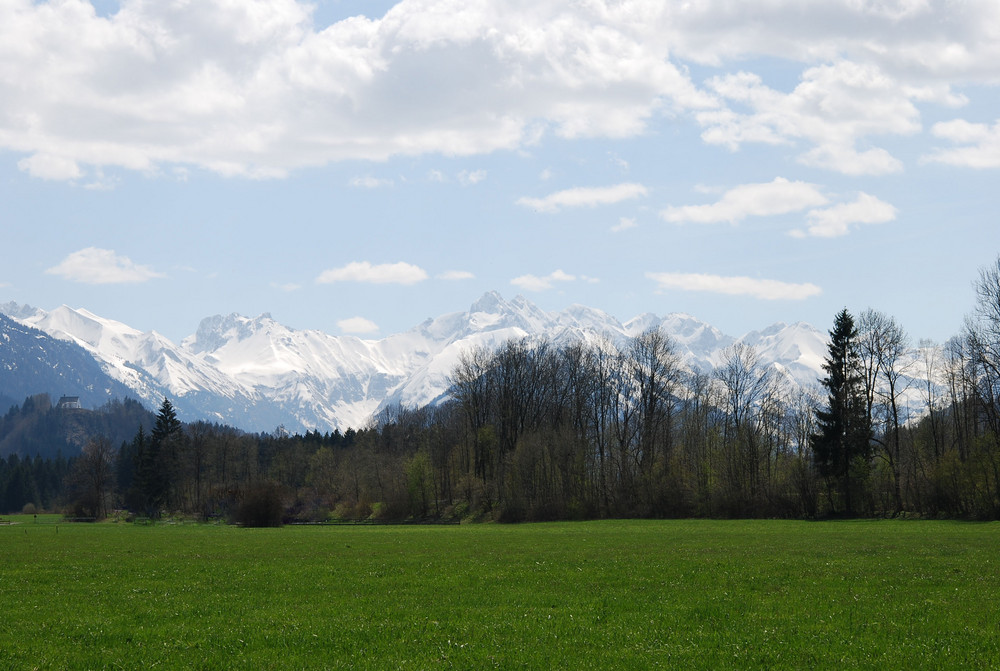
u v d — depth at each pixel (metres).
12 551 54.28
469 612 26.55
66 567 42.06
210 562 44.59
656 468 110.62
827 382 98.88
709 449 110.81
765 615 25.28
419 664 19.89
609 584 33.00
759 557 43.03
